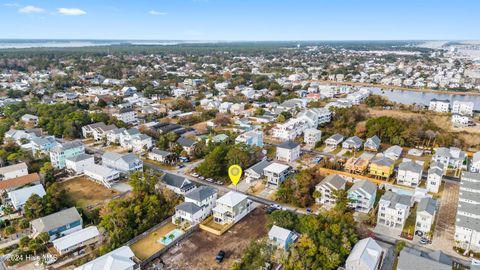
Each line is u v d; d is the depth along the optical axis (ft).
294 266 191.62
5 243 223.10
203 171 328.08
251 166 336.90
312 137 422.00
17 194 265.34
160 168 353.10
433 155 369.50
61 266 200.75
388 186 301.63
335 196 265.34
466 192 261.44
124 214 234.58
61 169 344.08
